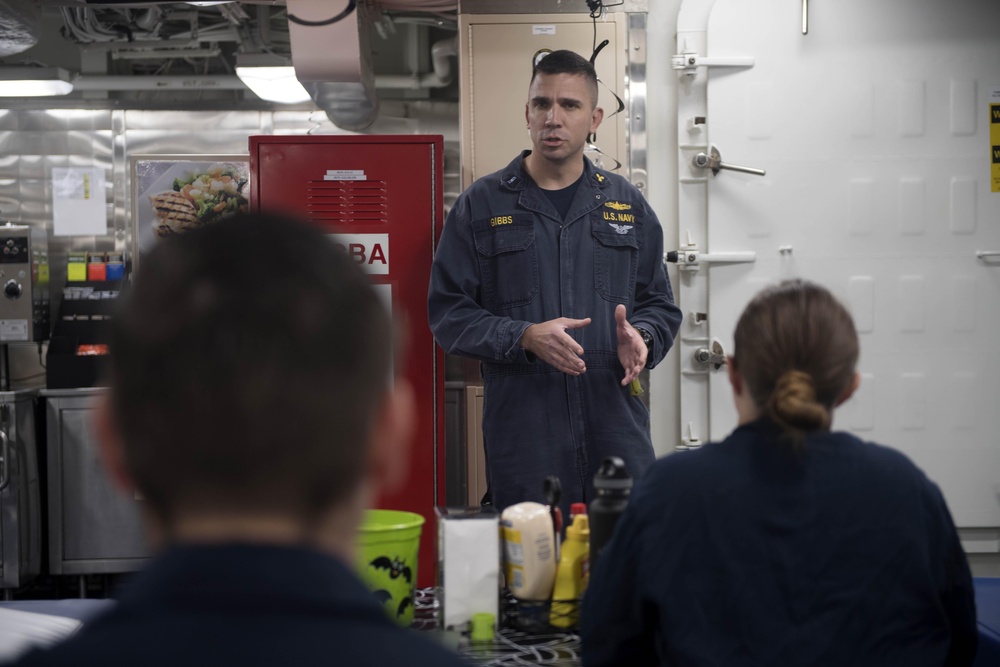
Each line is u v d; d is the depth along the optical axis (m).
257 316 0.52
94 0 4.13
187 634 0.47
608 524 1.60
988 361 4.11
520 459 2.60
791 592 1.30
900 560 1.31
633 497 1.40
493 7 4.05
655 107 4.18
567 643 1.60
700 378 4.14
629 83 4.09
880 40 4.07
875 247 4.09
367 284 0.57
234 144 5.18
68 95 5.14
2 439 4.34
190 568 0.50
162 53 5.12
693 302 4.14
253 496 0.52
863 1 4.06
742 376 1.43
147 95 5.21
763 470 1.34
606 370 2.65
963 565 1.39
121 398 0.53
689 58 4.07
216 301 0.52
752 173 4.05
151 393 0.52
